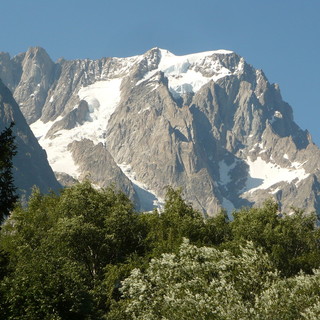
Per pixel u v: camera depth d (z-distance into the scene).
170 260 126.94
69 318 133.25
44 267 135.88
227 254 127.31
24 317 125.44
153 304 122.25
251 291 119.81
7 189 109.94
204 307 113.19
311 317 108.88
